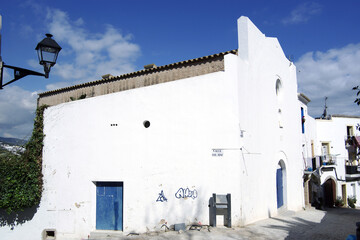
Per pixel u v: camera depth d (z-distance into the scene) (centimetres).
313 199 2009
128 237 997
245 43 1195
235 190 1017
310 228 1031
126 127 1200
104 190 1234
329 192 2405
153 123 1157
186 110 1109
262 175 1220
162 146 1131
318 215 1422
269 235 905
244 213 1030
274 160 1355
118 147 1204
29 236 1276
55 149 1331
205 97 1086
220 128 1054
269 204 1261
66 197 1273
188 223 1055
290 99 1647
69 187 1273
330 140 2639
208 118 1074
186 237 898
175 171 1100
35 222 1295
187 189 1074
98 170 1227
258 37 1304
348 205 2533
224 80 1065
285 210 1446
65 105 1339
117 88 1639
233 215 1010
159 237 925
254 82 1220
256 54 1266
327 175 2267
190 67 1397
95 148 1246
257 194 1158
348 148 2753
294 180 1583
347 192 2605
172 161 1109
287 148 1526
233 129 1038
